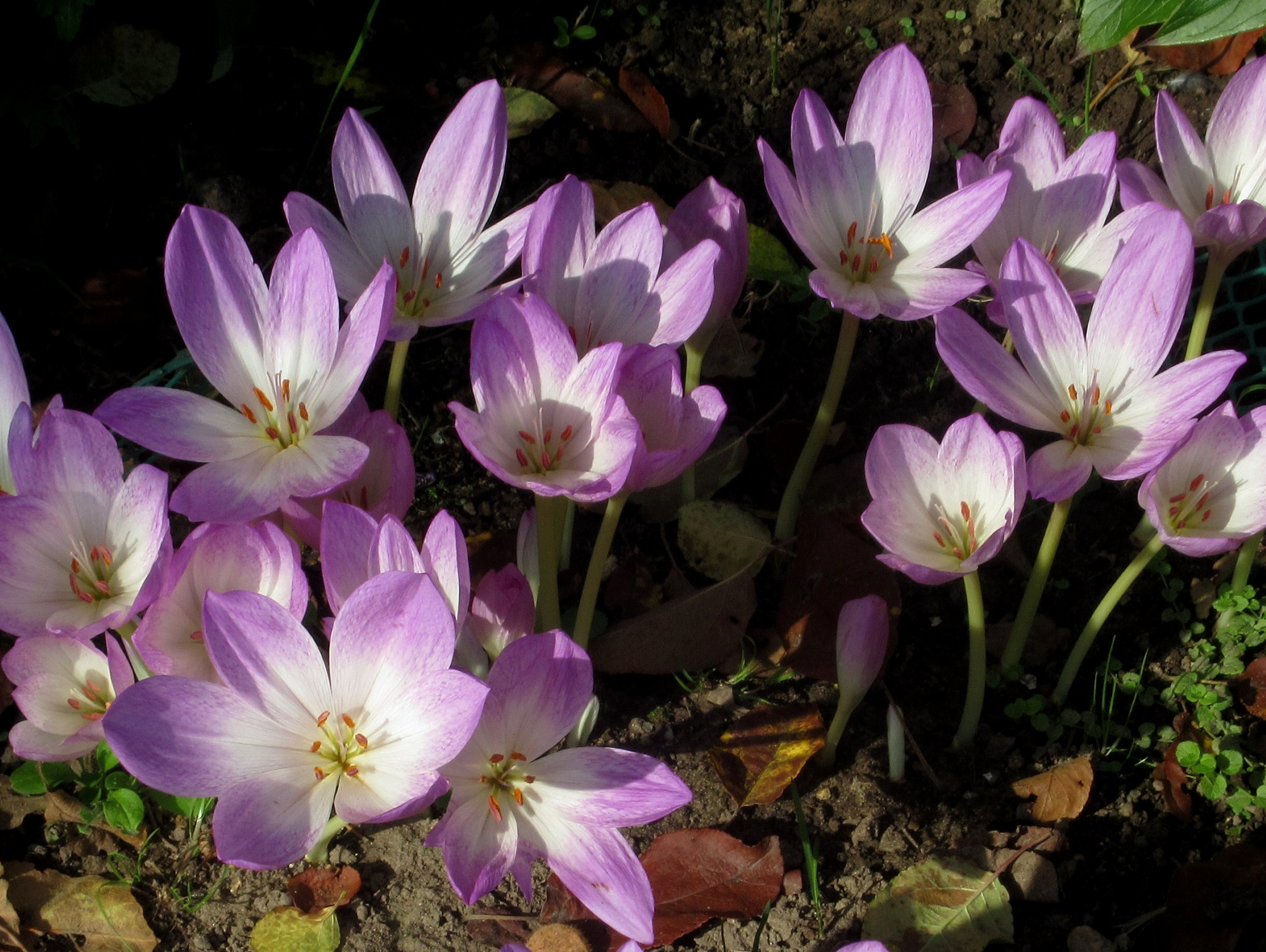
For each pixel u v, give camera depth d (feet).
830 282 3.04
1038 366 2.98
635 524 3.34
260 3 3.62
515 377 2.81
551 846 2.75
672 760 3.11
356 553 2.78
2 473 2.91
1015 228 3.17
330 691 2.71
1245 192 3.17
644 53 3.76
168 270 2.87
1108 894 3.01
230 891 3.01
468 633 2.92
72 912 2.99
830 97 3.69
